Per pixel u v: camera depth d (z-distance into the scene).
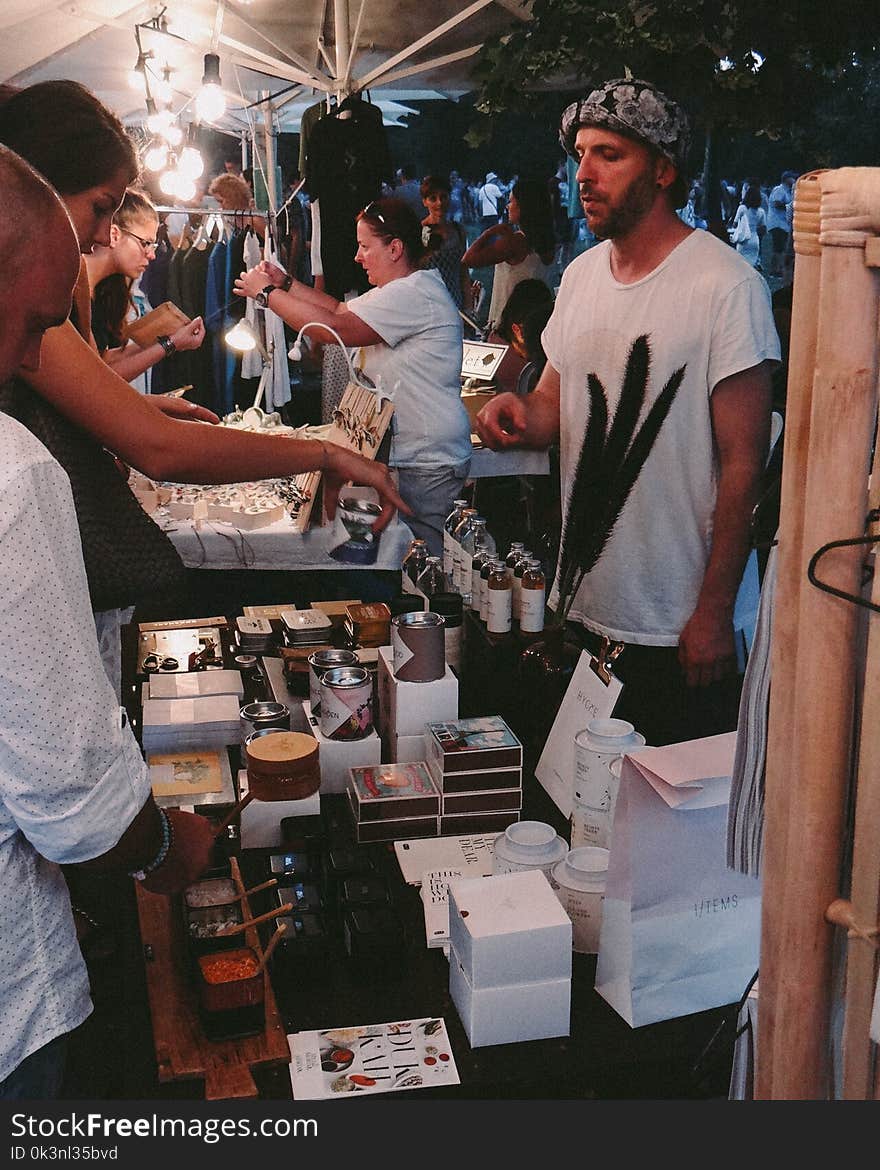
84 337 1.95
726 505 2.34
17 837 1.24
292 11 5.71
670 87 4.07
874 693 0.91
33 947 1.26
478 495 5.96
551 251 6.23
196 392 7.12
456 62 6.22
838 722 0.94
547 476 4.88
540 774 2.05
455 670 2.43
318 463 2.29
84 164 1.76
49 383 1.79
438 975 1.54
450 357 3.63
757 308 2.28
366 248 3.67
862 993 0.95
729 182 8.39
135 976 1.56
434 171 12.95
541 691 2.17
